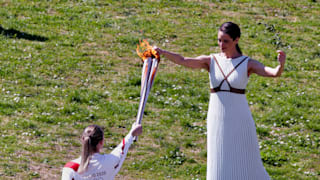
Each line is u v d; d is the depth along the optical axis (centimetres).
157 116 4847
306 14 9431
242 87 2086
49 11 8394
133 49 7012
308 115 5188
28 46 6644
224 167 2095
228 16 8931
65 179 1739
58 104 4903
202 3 9544
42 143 3991
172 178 3578
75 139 4150
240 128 2083
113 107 4950
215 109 2114
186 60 2122
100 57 6556
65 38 7144
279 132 4716
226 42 2073
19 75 5597
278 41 7850
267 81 6269
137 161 3816
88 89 5431
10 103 4756
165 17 8600
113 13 8600
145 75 2022
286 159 4078
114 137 4256
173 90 5616
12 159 3625
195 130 4581
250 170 2095
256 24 8619
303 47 7750
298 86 6175
